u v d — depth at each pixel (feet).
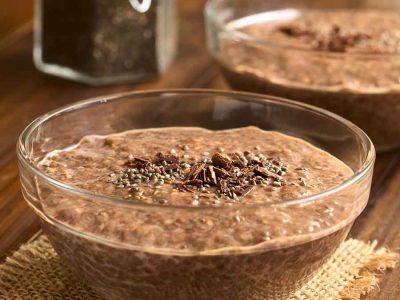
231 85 1.31
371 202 1.11
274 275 0.79
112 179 0.88
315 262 0.82
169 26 1.49
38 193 0.83
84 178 0.89
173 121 1.06
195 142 0.98
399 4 1.53
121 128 1.03
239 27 1.46
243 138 1.00
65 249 0.82
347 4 1.54
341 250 0.99
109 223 0.78
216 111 1.06
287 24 1.46
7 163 1.18
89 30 1.40
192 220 0.78
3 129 1.27
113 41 1.42
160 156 0.92
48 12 1.43
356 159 0.95
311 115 1.00
